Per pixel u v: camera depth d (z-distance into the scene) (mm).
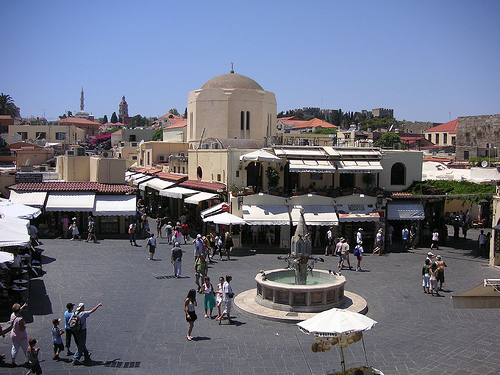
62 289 25984
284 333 20516
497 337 20078
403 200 42656
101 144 118875
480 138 76750
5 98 134625
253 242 40344
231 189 40625
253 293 26125
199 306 24062
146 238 42031
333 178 43250
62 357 17312
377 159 42812
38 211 32562
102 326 20641
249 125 59500
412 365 17141
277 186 42219
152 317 22078
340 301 23844
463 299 15312
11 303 21562
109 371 16250
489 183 48969
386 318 22641
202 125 59438
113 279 28422
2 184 48625
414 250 40250
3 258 19703
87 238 40375
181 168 56375
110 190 43281
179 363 17156
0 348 17609
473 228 52688
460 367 17000
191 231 46781
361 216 40312
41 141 91000
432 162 67125
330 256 37562
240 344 19109
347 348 18812
